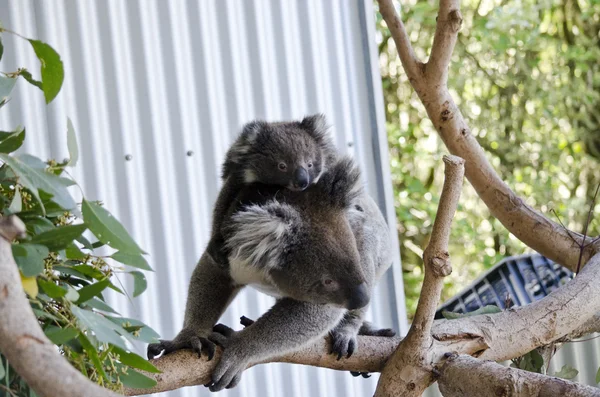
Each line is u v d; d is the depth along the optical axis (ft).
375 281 16.89
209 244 14.23
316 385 20.80
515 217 16.26
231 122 20.30
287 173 16.94
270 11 20.77
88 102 19.07
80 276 9.58
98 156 19.08
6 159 7.86
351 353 13.62
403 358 12.50
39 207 8.79
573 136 39.40
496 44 39.09
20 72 9.93
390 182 21.40
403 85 39.09
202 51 20.15
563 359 23.98
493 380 11.58
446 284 39.40
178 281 19.58
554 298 13.98
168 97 19.77
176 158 19.75
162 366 12.12
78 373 6.10
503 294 22.70
